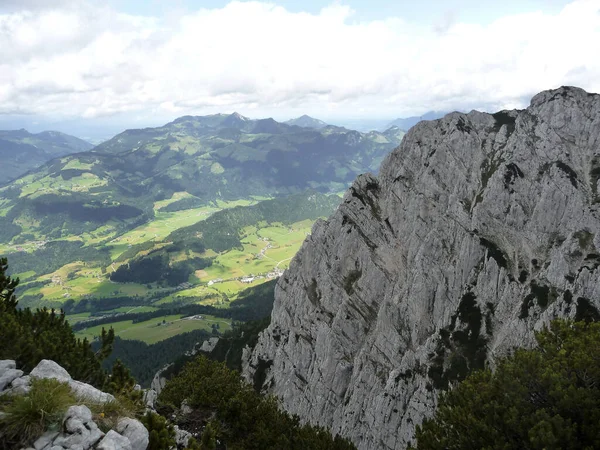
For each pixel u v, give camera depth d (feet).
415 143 393.91
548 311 228.22
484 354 248.11
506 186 301.43
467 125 367.25
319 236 428.56
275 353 422.00
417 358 270.46
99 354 100.07
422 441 94.32
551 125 316.81
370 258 361.51
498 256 277.44
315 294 397.39
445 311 284.61
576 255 240.94
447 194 341.21
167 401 140.26
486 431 80.74
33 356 78.74
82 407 59.62
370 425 269.85
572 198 271.90
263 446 121.19
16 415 54.90
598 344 92.68
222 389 139.03
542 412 76.48
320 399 327.06
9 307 100.12
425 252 310.04
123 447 56.39
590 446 69.67
